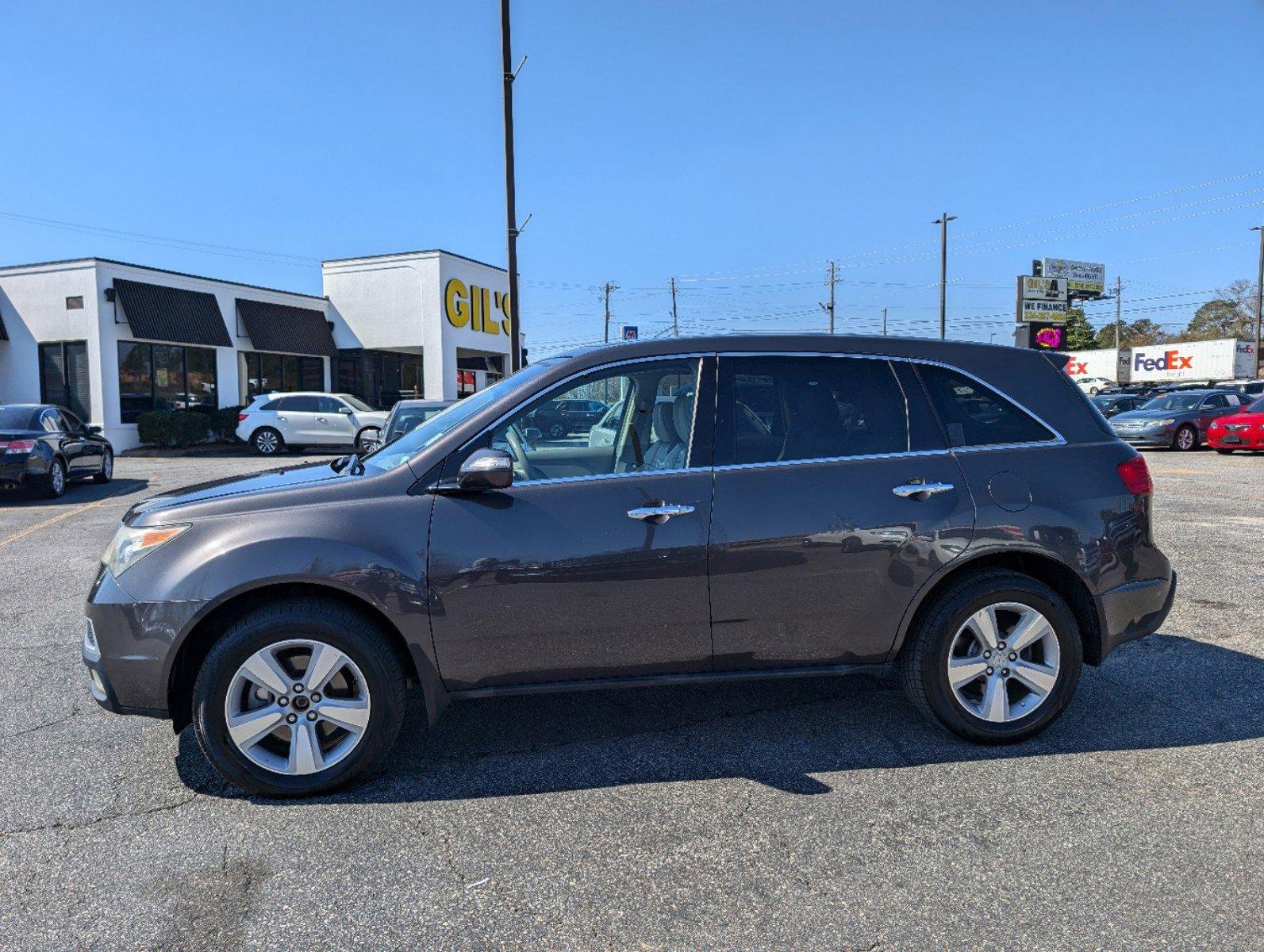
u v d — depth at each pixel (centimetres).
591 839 294
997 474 360
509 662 333
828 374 365
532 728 390
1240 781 330
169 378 2391
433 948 238
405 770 349
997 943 237
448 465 336
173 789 335
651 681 344
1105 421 387
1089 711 402
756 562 339
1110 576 365
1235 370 5331
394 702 327
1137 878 266
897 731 380
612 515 334
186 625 314
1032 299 4525
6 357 2275
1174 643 503
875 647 354
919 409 366
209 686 313
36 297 2236
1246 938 237
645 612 336
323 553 317
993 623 356
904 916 249
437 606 323
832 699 421
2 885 269
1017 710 363
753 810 313
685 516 337
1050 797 320
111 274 2214
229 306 2512
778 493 344
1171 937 238
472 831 301
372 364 2964
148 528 327
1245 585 639
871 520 346
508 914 253
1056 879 266
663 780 338
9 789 334
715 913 252
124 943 240
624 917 251
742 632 344
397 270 2786
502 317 3170
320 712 322
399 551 321
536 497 333
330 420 2269
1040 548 356
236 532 321
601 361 355
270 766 322
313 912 254
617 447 350
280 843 293
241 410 2347
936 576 351
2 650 521
